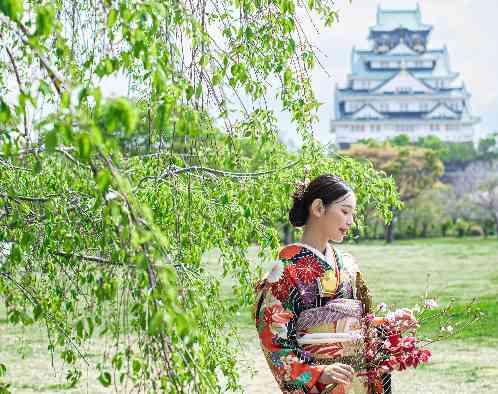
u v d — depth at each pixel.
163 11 2.55
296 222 3.72
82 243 4.34
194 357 2.89
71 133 2.11
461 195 71.44
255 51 4.06
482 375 11.18
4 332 15.45
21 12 2.20
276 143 4.88
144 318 2.56
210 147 4.42
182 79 2.93
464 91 135.25
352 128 132.88
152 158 4.50
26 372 11.22
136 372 2.87
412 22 141.88
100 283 2.92
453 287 25.72
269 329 3.52
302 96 4.36
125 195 2.40
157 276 2.44
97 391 9.68
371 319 3.61
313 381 3.39
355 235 5.30
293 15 3.97
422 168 68.44
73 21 3.55
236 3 3.86
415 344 3.58
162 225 4.57
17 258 3.72
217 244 4.95
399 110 135.00
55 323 4.46
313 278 3.56
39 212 4.38
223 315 5.32
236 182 4.85
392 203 5.25
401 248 50.38
